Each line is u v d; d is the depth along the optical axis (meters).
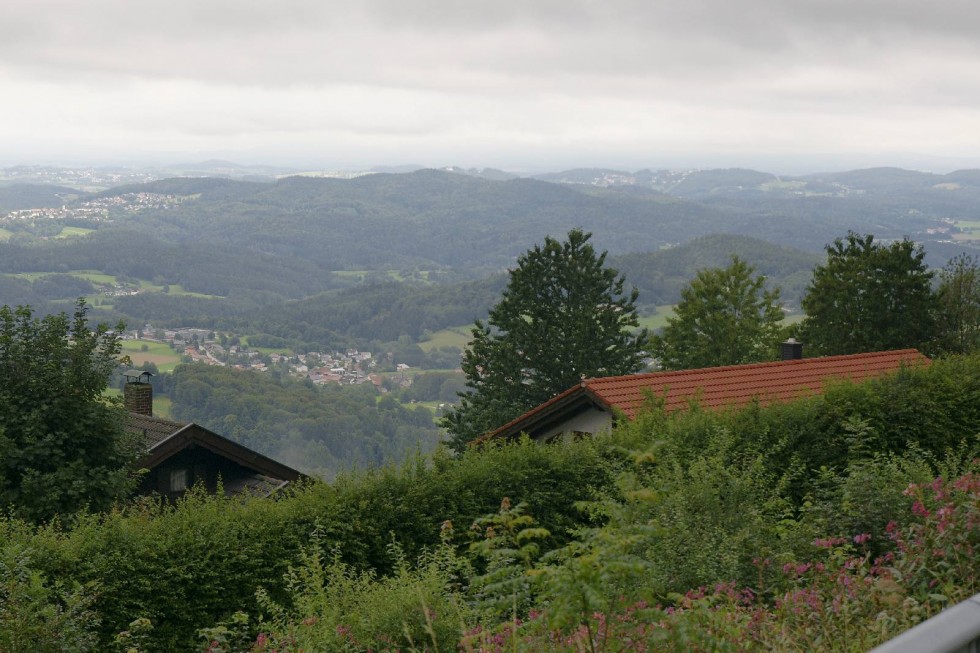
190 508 12.17
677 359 52.97
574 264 52.69
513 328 51.97
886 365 25.09
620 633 4.75
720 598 6.61
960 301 48.69
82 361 20.17
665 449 12.95
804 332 50.91
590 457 13.85
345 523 12.25
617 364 52.22
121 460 20.69
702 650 4.91
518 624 5.79
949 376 15.90
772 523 9.59
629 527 5.09
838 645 5.31
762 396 21.64
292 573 9.39
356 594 8.66
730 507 9.61
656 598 6.53
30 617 7.88
